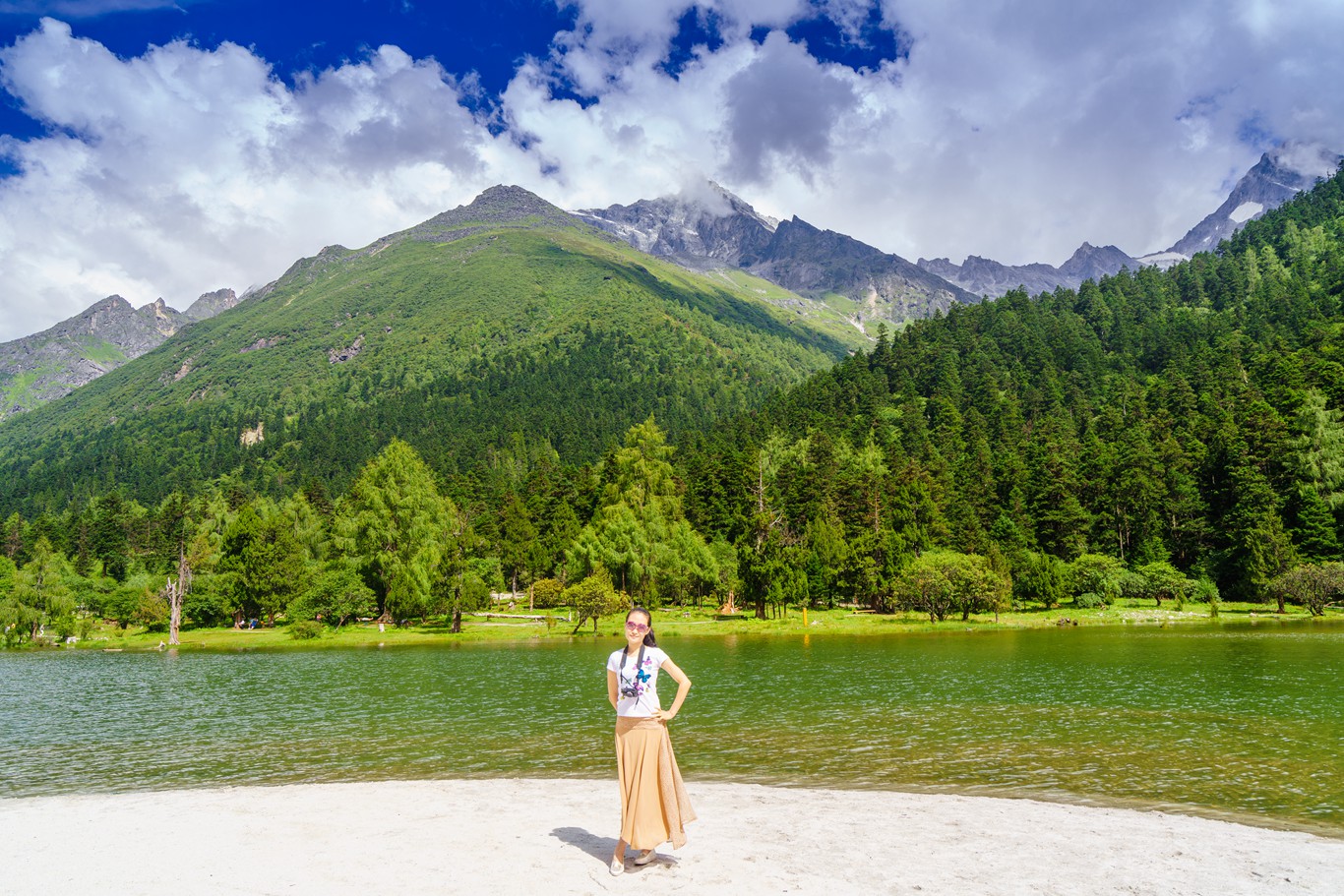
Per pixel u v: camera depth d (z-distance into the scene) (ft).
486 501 521.24
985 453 461.78
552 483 506.07
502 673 168.55
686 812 37.86
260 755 86.63
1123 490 383.04
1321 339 499.51
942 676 148.56
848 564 332.39
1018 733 90.94
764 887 34.37
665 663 37.88
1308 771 70.79
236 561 325.42
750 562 304.50
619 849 36.52
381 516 302.86
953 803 56.85
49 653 259.80
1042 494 385.91
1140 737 87.76
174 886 35.24
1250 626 259.39
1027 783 66.95
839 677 149.48
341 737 97.09
